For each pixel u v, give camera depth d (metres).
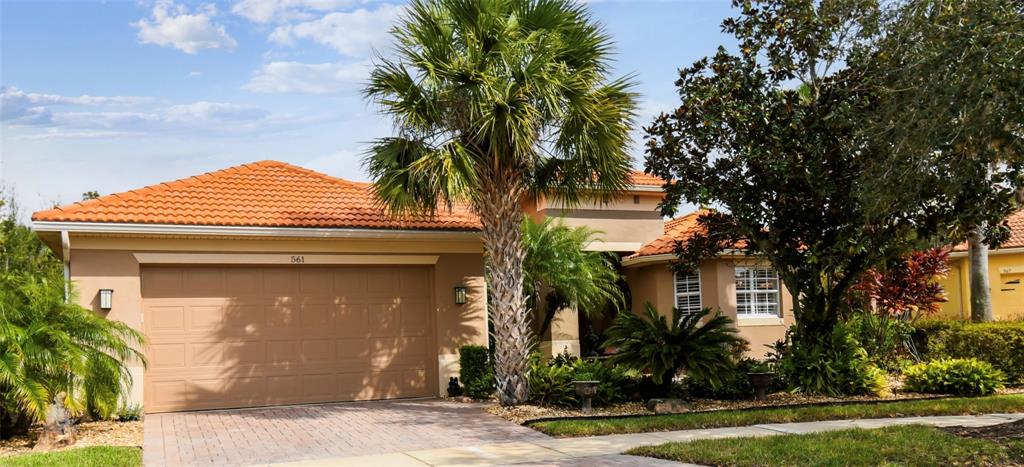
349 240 16.50
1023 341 18.12
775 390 16.55
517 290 14.83
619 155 14.39
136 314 14.93
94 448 11.12
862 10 13.80
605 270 23.09
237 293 15.99
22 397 11.15
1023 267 27.92
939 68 10.62
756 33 15.44
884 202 11.78
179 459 10.74
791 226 16.11
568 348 23.94
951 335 19.12
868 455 9.46
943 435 10.55
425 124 14.08
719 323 15.32
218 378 15.70
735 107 15.17
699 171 16.00
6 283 12.34
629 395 15.36
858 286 21.09
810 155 14.78
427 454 10.80
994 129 10.26
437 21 14.03
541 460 10.19
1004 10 10.24
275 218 16.03
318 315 16.55
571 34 14.48
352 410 15.15
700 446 10.43
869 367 16.58
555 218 23.22
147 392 15.19
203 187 17.11
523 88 13.39
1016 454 9.30
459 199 14.17
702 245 17.17
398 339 17.12
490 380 16.06
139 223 14.76
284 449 11.37
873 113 13.23
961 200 13.35
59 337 11.71
